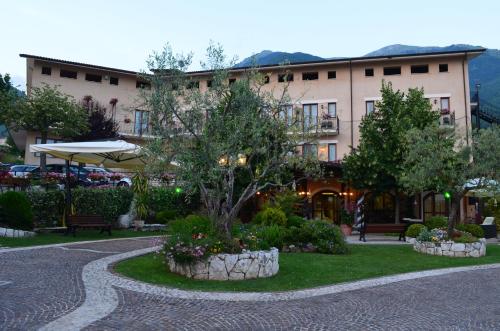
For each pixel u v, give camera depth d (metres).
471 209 29.66
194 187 10.47
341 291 8.57
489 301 7.93
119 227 19.48
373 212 28.17
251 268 9.52
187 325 6.03
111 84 35.53
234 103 10.83
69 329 5.62
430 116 22.92
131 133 34.25
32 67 33.94
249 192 10.88
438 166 14.55
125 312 6.53
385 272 10.81
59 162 33.72
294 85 33.38
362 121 24.69
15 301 6.81
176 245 9.48
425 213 28.30
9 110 27.08
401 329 6.15
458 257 14.00
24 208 14.92
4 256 10.65
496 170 14.50
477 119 33.41
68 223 15.48
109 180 23.36
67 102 28.59
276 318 6.52
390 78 32.22
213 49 11.31
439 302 7.80
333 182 29.28
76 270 9.41
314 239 14.89
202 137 9.94
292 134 10.91
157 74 10.96
